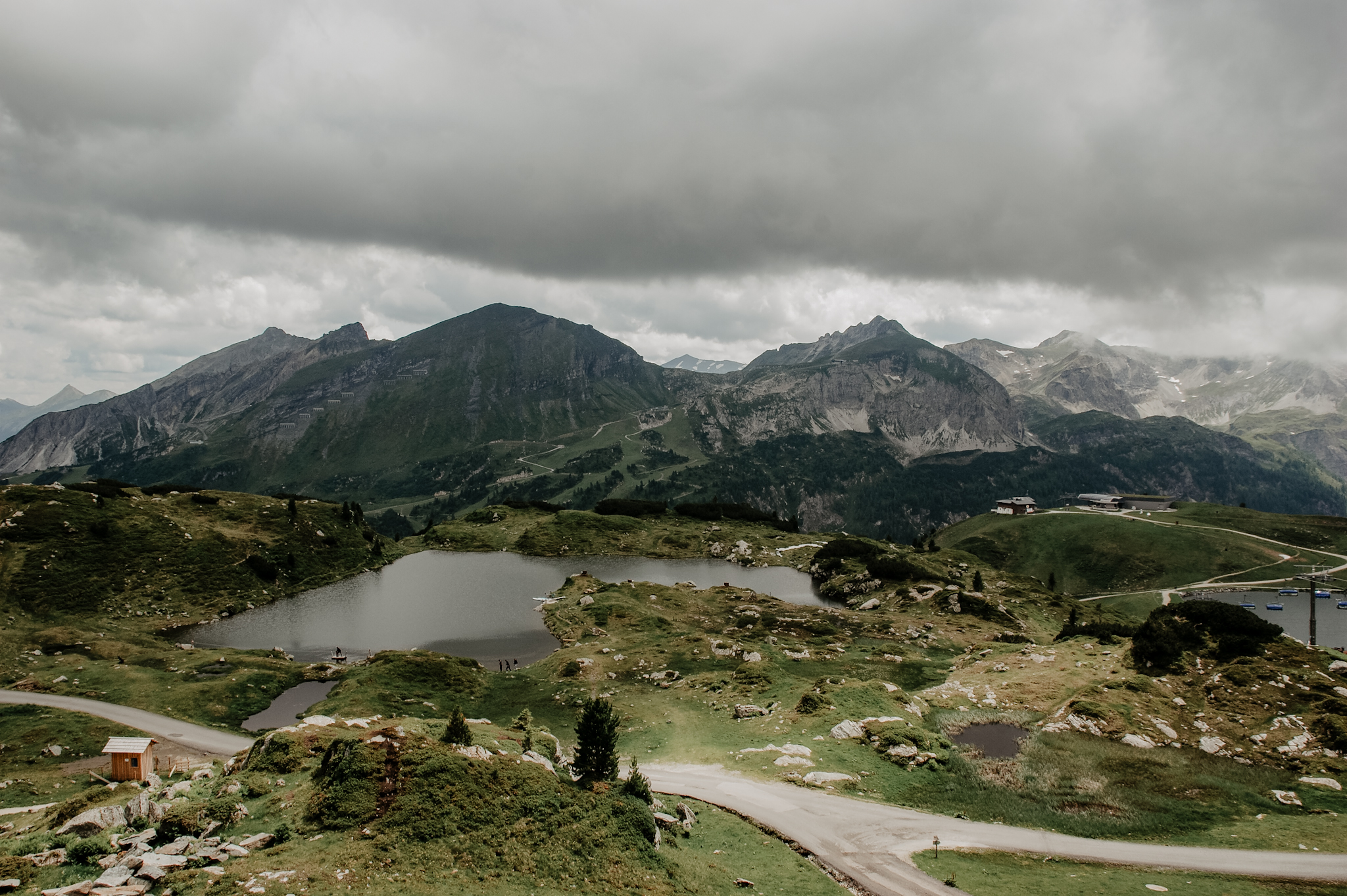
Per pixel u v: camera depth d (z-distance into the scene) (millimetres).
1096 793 52938
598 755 44562
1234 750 60344
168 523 170375
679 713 79250
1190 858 43531
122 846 32188
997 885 39656
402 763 38844
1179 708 67000
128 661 105312
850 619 144125
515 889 32156
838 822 48062
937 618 146000
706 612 146125
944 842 45656
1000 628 140750
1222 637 73500
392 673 96250
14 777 65938
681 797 52375
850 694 74875
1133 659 76375
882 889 39281
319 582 178500
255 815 36656
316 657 123938
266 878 29938
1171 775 55875
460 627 144250
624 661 105250
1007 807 50938
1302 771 56156
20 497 156750
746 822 48094
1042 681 78188
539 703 89375
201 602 150875
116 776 52438
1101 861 43250
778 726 69875
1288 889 39625
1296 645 70938
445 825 35219
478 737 47812
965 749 62250
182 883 29094
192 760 70625
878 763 58969
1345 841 45344
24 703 85125
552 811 38094
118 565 150375
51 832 34219
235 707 90500
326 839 33719
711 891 35969
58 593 135750
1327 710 61125
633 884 34438
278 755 45188
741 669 92562
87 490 172500
